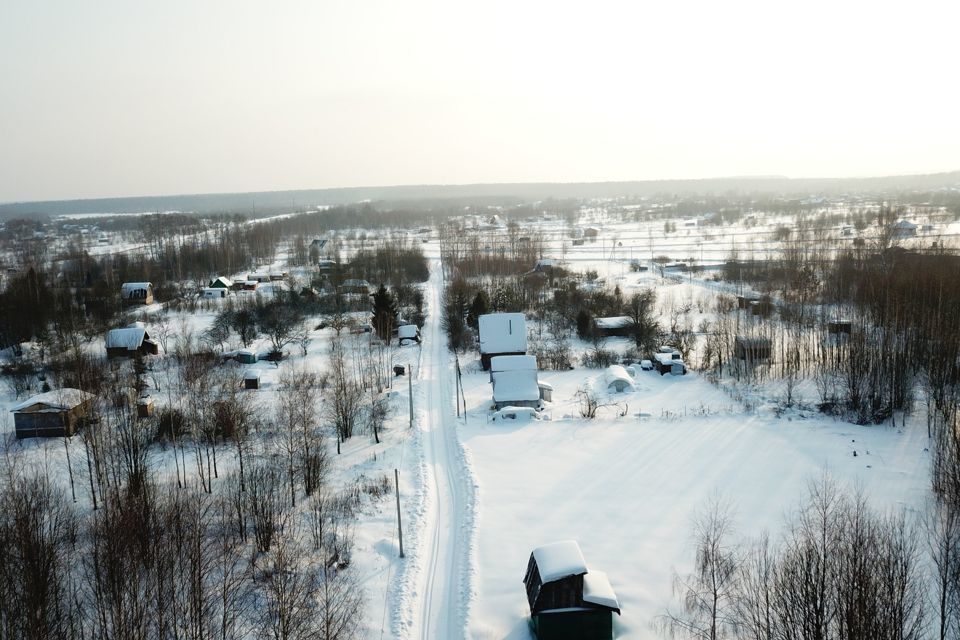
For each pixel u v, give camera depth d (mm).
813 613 24500
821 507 38062
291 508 44906
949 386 59156
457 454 54375
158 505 41281
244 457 53781
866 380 62594
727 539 38062
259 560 37938
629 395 68500
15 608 29906
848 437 54219
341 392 60219
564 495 45656
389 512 44312
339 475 50812
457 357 85062
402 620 32375
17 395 75062
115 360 84250
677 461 50656
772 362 75500
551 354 83500
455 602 34219
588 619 29641
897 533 34750
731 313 100688
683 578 34594
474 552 38500
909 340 64562
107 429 56312
